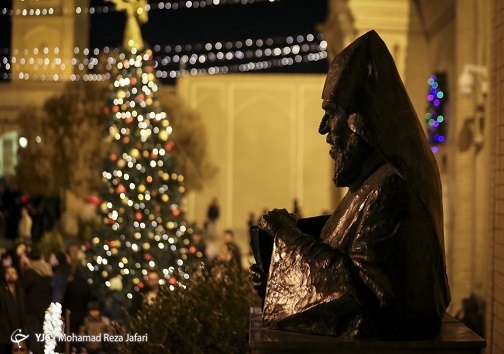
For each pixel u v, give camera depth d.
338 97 3.52
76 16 40.91
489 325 7.14
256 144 33.56
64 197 33.22
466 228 13.17
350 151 3.58
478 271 12.71
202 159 31.39
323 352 3.36
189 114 31.28
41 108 33.56
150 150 14.68
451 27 14.28
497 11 7.29
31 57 40.88
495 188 7.04
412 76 16.41
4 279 10.81
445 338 3.46
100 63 33.03
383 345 3.36
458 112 13.14
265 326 3.61
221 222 33.41
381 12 16.38
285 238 3.68
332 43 20.61
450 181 14.00
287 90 33.56
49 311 9.25
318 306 3.44
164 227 14.37
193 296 6.83
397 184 3.41
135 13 15.16
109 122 14.95
